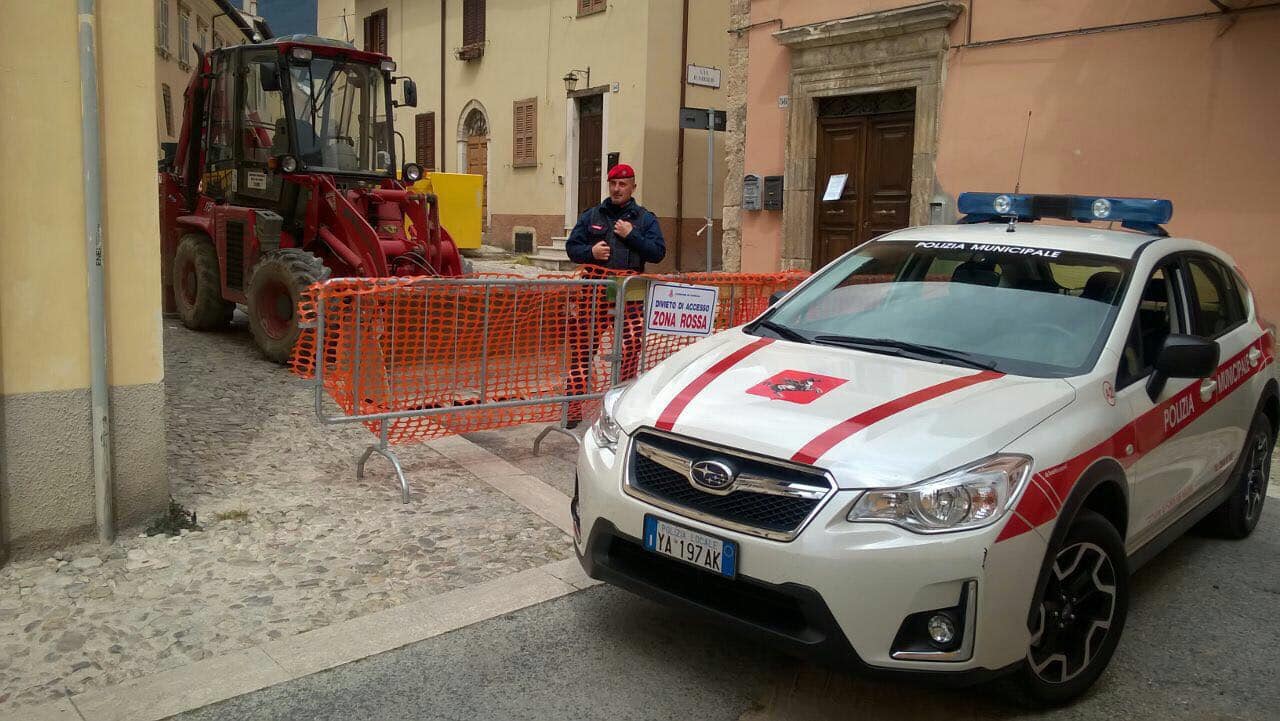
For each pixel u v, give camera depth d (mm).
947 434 3129
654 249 7016
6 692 3223
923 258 4539
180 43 25703
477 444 6559
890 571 2887
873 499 2947
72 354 4211
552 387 6367
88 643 3566
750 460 3158
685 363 3990
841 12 11781
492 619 3904
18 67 3928
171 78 24641
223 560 4340
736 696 3424
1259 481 5344
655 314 6277
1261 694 3588
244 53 9680
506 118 21812
